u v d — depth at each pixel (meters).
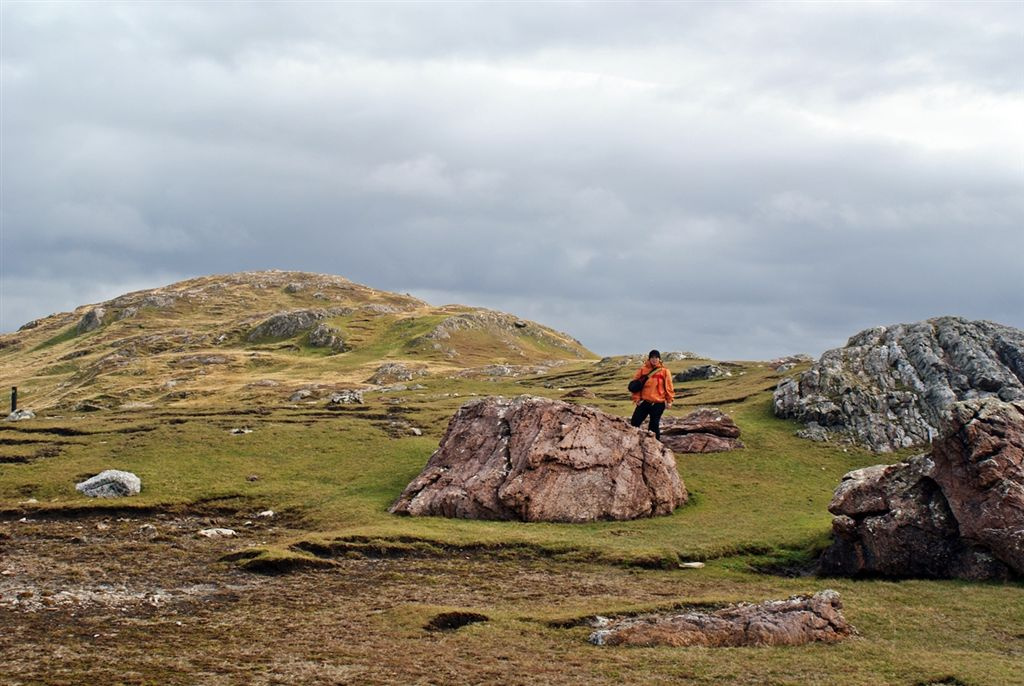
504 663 19.78
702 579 30.12
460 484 40.97
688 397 70.94
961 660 20.48
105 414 69.75
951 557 29.83
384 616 24.05
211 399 103.69
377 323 176.75
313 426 59.09
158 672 18.61
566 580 29.88
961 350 59.22
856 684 18.56
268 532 38.09
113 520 40.28
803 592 27.62
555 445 41.59
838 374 59.69
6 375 157.75
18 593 25.89
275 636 21.89
